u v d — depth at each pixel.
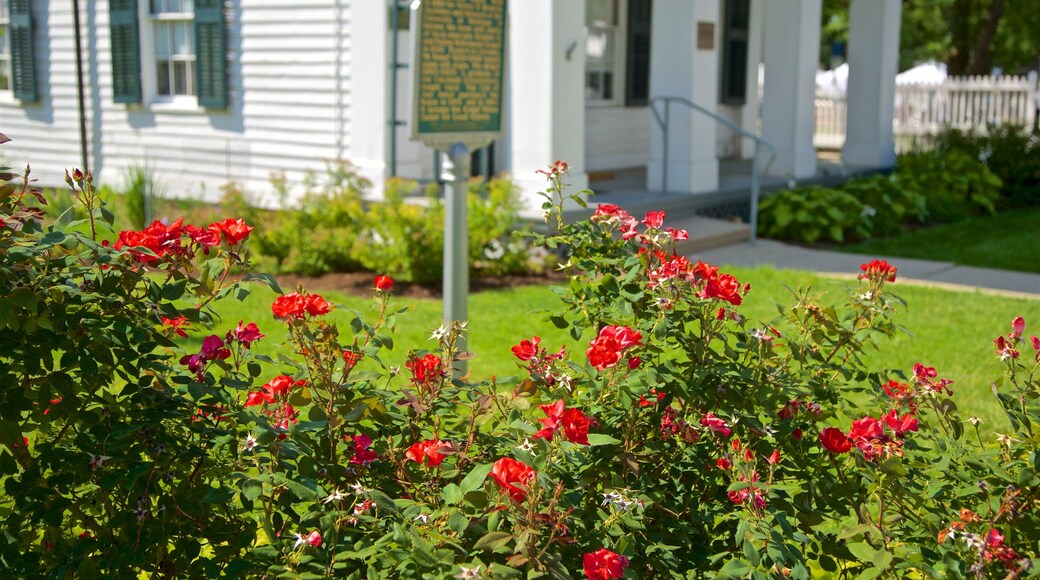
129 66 12.77
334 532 2.37
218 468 2.63
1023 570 2.47
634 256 3.17
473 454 2.86
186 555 2.57
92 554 2.59
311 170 10.20
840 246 11.29
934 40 33.88
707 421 2.79
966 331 7.49
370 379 2.75
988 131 16.44
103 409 2.65
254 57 11.65
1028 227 12.92
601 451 2.81
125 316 2.58
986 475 2.77
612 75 14.39
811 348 3.26
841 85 28.97
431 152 11.34
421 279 9.19
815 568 3.19
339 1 10.80
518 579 2.35
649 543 2.76
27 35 13.65
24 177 2.67
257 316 7.85
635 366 2.93
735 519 2.90
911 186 13.24
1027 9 26.91
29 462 2.69
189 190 11.64
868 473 2.68
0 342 2.48
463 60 5.42
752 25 16.06
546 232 9.58
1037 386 2.96
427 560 2.18
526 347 2.92
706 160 11.59
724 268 9.61
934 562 2.58
